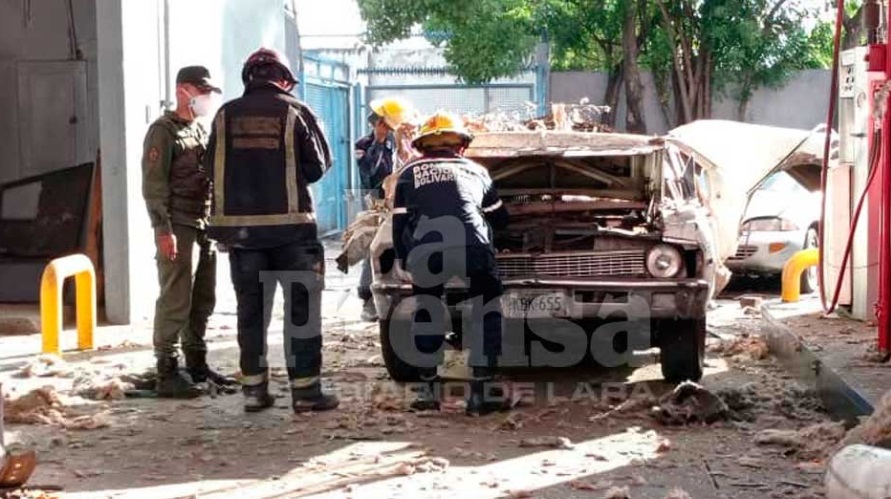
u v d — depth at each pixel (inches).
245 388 321.4
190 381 343.6
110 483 252.4
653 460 267.1
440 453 275.9
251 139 313.7
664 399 313.1
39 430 299.3
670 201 361.4
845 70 434.3
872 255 410.3
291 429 300.7
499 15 913.5
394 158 464.1
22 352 412.5
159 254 337.7
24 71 585.6
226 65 591.8
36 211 551.2
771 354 403.2
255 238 312.8
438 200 312.5
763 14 931.3
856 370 319.6
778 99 948.0
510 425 299.6
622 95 961.5
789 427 296.8
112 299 475.8
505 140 365.1
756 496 239.0
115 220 474.0
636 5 937.5
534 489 245.9
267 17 669.9
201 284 351.6
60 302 402.6
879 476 204.8
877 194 406.3
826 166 415.8
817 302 511.2
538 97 941.2
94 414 316.2
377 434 294.8
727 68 934.4
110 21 469.4
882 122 349.7
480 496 241.6
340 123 938.1
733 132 534.0
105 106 472.1
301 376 316.8
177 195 339.9
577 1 951.6
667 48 946.7
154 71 497.7
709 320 470.6
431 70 957.8
